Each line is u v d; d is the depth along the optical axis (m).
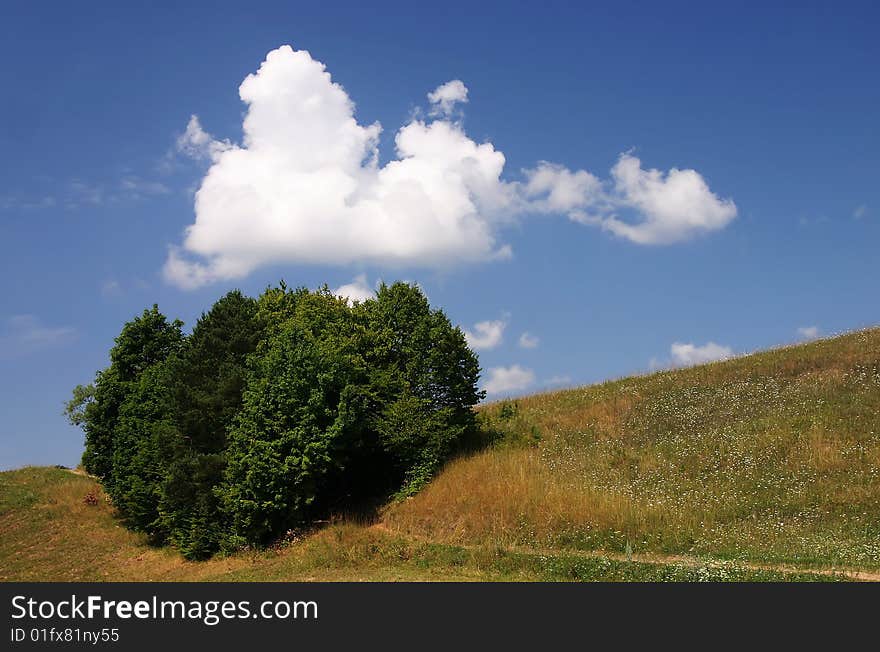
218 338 32.59
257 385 28.52
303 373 28.70
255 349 32.00
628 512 23.47
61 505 42.56
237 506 27.69
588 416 35.31
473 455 31.34
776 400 31.58
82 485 47.03
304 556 24.58
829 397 30.22
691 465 27.77
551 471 28.73
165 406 32.78
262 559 26.44
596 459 29.92
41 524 39.41
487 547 21.89
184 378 32.25
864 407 28.34
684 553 20.66
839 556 18.61
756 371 35.72
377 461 32.69
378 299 33.06
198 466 29.23
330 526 28.16
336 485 31.98
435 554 22.14
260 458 27.48
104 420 42.44
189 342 34.56
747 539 21.02
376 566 21.72
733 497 24.31
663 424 32.44
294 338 30.22
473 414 32.97
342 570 21.75
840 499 22.98
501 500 25.78
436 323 32.16
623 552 21.36
